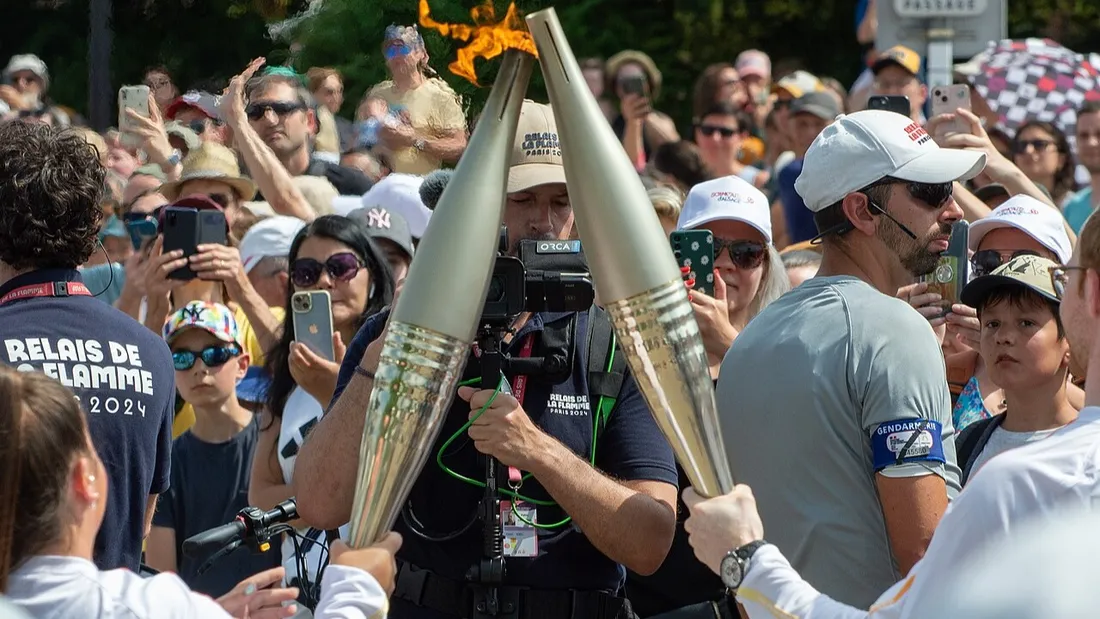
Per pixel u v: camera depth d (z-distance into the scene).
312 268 13.90
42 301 9.91
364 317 14.08
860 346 9.07
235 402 14.34
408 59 15.98
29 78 25.52
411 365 7.60
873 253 9.72
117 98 20.42
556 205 10.12
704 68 34.91
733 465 9.45
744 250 13.83
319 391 12.76
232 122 17.97
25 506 6.74
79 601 6.80
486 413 8.93
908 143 9.56
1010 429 11.62
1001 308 11.43
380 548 7.61
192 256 14.49
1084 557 5.72
